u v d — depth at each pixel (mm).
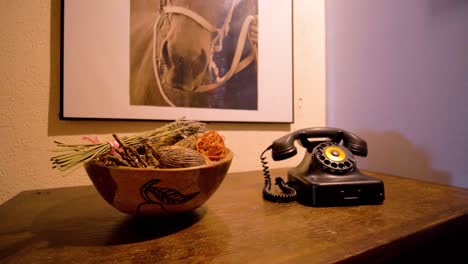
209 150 418
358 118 1064
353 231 373
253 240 344
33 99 624
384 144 979
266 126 936
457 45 771
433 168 838
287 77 957
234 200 542
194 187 352
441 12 807
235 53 853
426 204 501
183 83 768
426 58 848
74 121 659
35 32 623
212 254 304
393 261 405
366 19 1023
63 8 630
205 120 803
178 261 288
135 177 323
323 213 456
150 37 721
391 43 945
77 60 644
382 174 838
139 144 403
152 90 726
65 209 478
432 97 836
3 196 604
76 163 337
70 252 309
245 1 873
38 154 631
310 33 1070
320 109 1108
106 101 673
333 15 1126
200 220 422
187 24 772
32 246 325
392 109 950
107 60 673
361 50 1042
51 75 637
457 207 481
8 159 607
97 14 662
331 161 530
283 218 431
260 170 900
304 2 1048
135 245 329
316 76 1094
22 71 614
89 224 403
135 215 374
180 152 362
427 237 385
